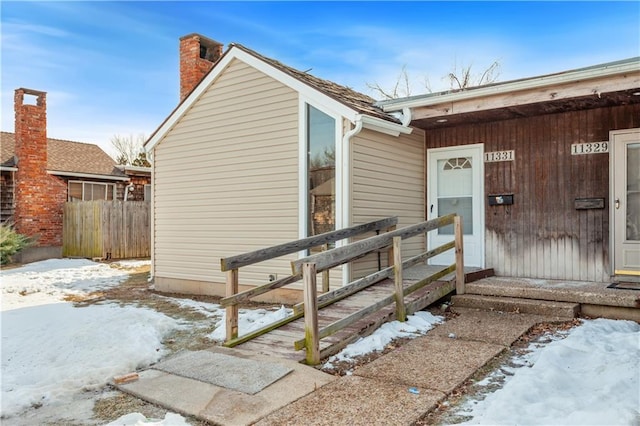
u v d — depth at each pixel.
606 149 6.69
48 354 4.85
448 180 8.16
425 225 6.09
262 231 7.60
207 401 3.52
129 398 3.72
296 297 7.20
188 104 8.55
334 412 3.24
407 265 5.73
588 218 6.83
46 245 15.30
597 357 4.04
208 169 8.34
